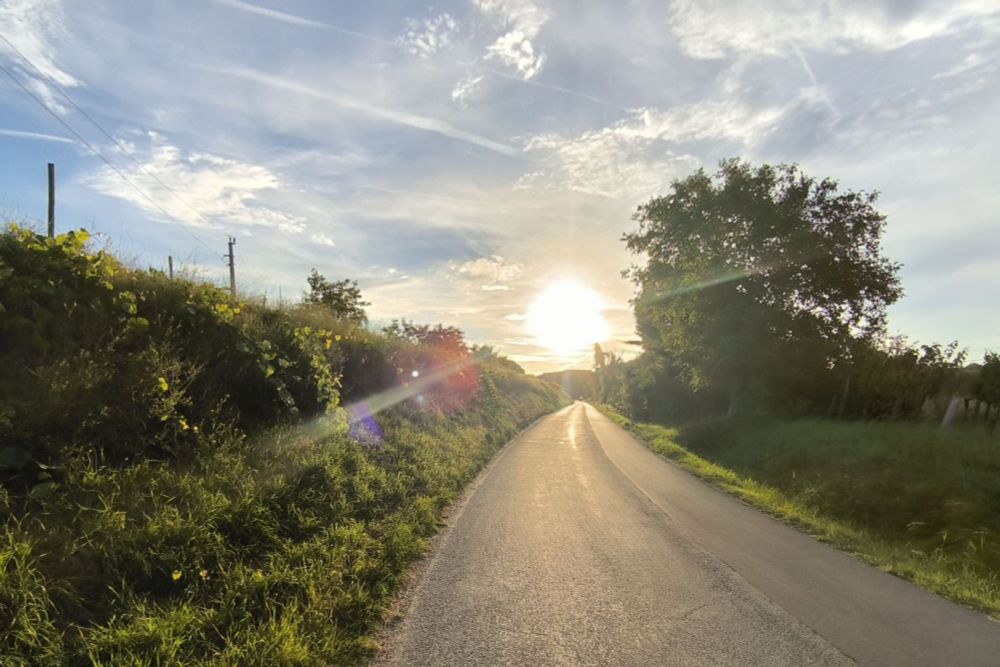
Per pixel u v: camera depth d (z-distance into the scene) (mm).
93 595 3674
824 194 25703
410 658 3830
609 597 5145
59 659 3051
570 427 29328
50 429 4711
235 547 4750
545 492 10258
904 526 10500
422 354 18562
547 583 5434
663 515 8891
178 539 4398
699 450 22422
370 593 4797
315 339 9648
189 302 7332
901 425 17703
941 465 12148
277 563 4750
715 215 26562
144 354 5836
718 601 5176
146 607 3730
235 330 7684
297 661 3523
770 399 25812
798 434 19188
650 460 17016
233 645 3504
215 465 5715
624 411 59312
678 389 40656
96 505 4324
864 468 13406
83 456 4707
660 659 3982
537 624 4480
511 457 15273
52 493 4172
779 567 6422
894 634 4633
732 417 25875
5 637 3039
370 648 3924
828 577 6160
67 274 5707
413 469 9414
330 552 5266
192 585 4082
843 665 4012
